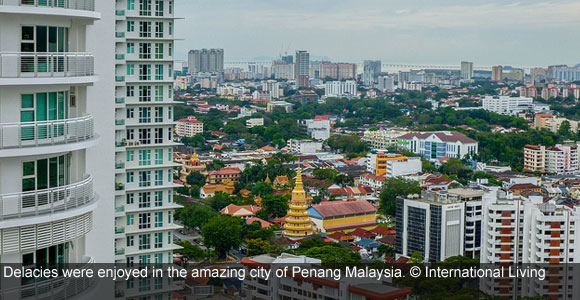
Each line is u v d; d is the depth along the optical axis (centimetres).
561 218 18812
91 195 5959
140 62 17000
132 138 16950
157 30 17238
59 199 5638
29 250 5525
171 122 17312
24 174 5466
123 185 16600
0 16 5291
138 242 16712
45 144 5481
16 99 5347
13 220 5303
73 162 5906
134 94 16975
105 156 7306
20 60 5325
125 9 16825
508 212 19888
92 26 7200
